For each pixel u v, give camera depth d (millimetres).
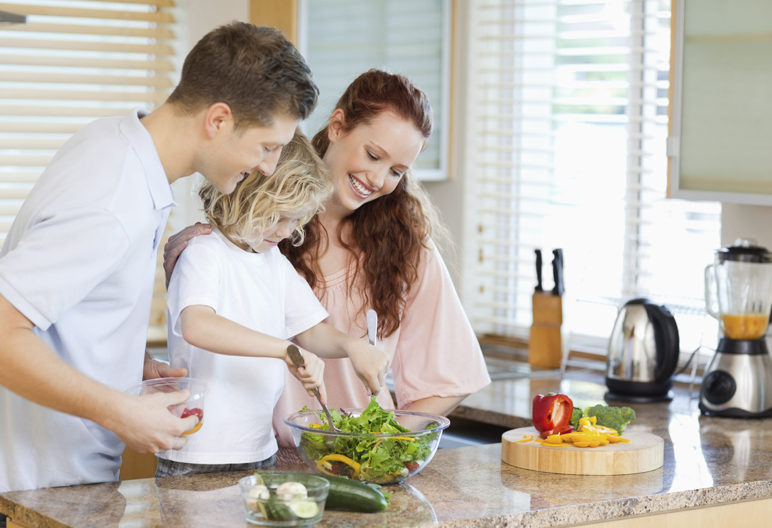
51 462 1830
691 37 2705
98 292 1750
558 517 1725
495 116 3689
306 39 3357
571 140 3559
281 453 2209
